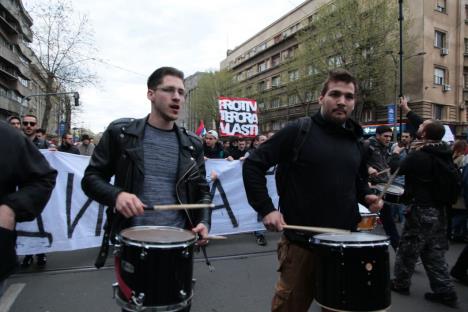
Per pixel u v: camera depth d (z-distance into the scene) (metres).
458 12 31.77
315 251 2.45
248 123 11.42
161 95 2.51
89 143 11.63
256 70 57.19
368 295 2.23
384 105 29.08
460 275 5.19
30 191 2.02
